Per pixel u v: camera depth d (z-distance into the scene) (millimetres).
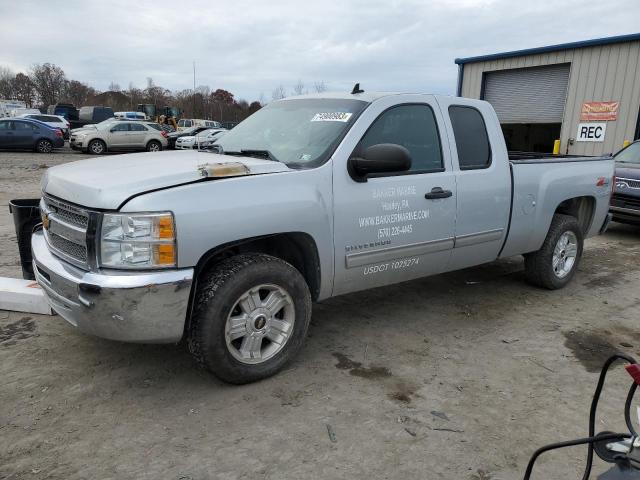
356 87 4367
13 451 2707
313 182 3512
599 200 5898
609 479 1615
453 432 3006
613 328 4629
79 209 3068
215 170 3188
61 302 3148
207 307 3137
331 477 2609
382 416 3135
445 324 4570
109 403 3164
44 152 24203
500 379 3639
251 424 3008
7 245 6652
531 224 5066
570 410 3281
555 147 15227
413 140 4148
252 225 3205
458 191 4348
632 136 14227
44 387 3305
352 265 3793
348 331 4348
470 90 18328
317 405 3227
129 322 2924
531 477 2660
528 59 16359
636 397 3449
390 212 3916
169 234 2926
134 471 2598
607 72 14539
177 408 3139
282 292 3467
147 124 25938
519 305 5113
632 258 7273
